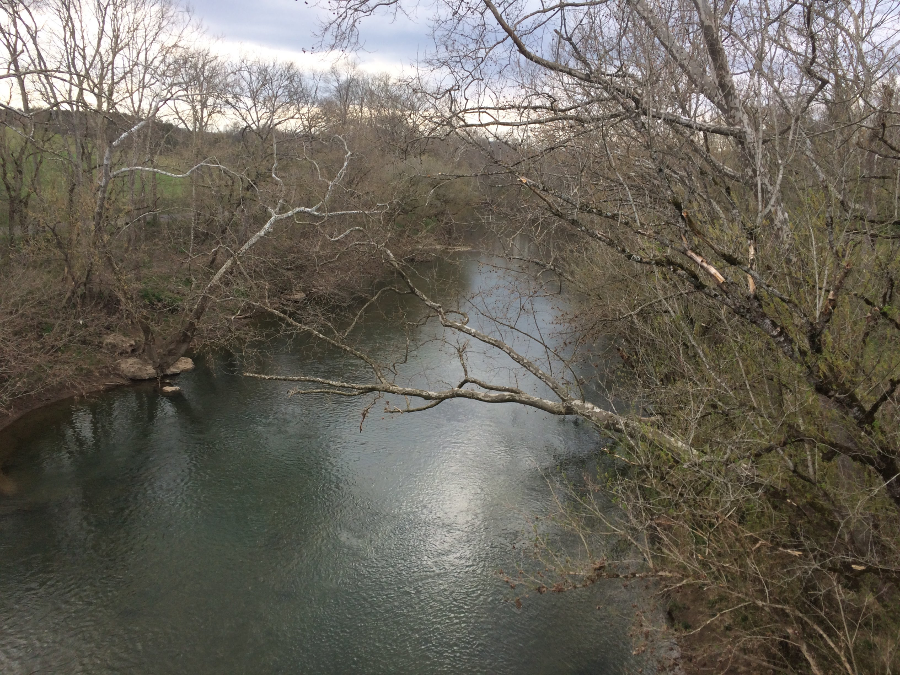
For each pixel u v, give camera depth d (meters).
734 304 3.98
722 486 5.61
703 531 6.05
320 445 11.99
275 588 8.11
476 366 15.22
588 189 6.29
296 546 8.96
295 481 10.71
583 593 7.77
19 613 7.62
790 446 5.52
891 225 5.00
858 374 4.49
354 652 7.07
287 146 23.00
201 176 20.92
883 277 4.71
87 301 15.90
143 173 19.00
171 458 11.52
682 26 4.90
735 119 5.13
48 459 11.45
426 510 9.79
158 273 18.31
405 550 8.84
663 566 6.23
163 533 9.27
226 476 10.89
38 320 14.17
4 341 12.82
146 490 10.43
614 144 6.18
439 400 9.57
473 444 11.88
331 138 22.97
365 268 18.53
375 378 15.09
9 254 14.84
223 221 18.77
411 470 11.00
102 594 7.98
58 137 19.41
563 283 14.15
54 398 13.93
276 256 20.09
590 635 7.16
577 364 14.60
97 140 17.02
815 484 5.07
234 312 16.22
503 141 7.38
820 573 5.33
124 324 16.30
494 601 7.79
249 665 6.90
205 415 13.41
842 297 4.53
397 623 7.48
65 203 15.14
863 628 5.04
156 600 7.88
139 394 14.46
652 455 7.19
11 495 10.21
